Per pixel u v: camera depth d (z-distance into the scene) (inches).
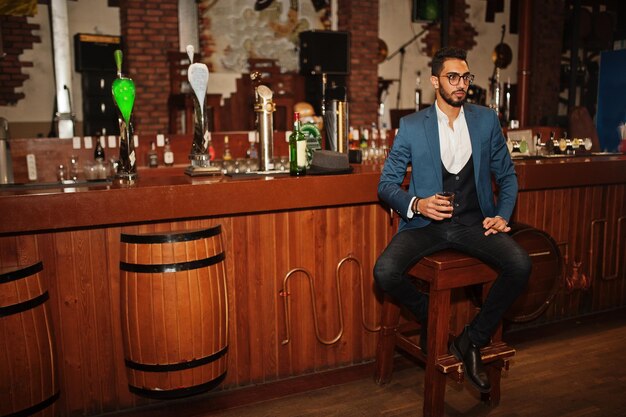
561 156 149.9
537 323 141.6
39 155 201.9
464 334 97.1
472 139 100.9
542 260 125.1
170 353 91.6
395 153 103.7
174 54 289.7
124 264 92.0
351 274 118.0
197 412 100.2
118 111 104.5
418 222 102.4
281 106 298.5
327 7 350.0
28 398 85.0
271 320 111.2
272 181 102.0
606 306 152.9
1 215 84.1
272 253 109.7
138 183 99.2
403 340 106.2
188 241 91.2
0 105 288.4
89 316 97.9
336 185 107.7
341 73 320.8
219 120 312.3
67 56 263.3
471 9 389.4
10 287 82.2
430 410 95.9
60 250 94.6
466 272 95.7
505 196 103.0
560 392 105.8
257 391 108.0
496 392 100.9
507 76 403.9
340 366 119.0
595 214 146.8
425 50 381.4
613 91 261.1
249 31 333.1
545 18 401.7
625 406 100.3
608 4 434.6
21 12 283.4
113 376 100.7
